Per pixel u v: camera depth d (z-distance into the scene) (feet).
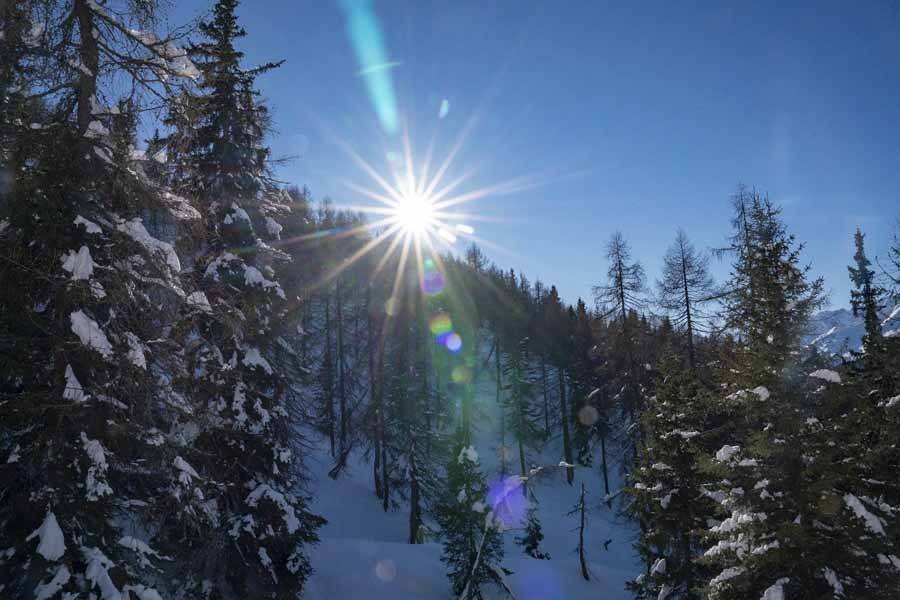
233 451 45.60
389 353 122.83
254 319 47.09
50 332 24.29
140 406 27.43
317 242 130.11
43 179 23.94
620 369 111.86
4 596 23.26
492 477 148.15
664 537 58.80
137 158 28.14
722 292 70.08
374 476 128.06
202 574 40.24
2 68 23.84
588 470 155.94
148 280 27.09
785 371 38.65
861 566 34.24
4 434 24.86
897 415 36.06
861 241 53.57
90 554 24.25
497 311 209.36
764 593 34.09
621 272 105.50
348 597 65.98
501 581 73.46
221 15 50.16
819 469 34.73
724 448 39.86
